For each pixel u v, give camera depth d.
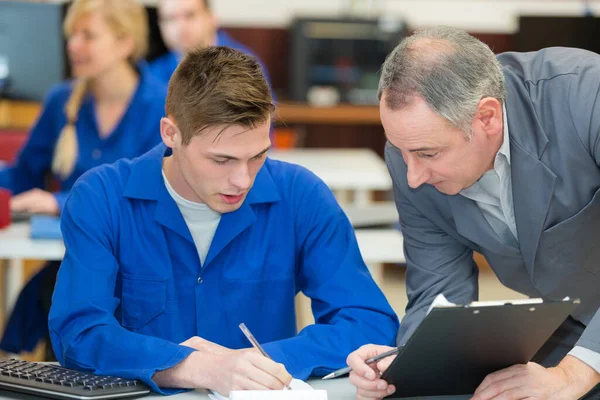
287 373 1.85
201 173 1.94
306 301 3.52
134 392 1.84
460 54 1.84
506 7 7.66
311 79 7.08
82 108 3.76
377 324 2.12
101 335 1.98
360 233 3.49
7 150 4.86
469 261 2.24
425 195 2.13
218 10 7.56
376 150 7.42
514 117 2.03
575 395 1.80
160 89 3.77
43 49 4.70
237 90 1.88
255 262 2.17
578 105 2.01
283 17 7.61
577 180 2.04
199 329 2.14
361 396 1.84
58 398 1.79
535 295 2.27
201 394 1.88
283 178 2.22
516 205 2.06
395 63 1.85
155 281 2.12
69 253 2.10
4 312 3.81
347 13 7.59
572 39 6.39
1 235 3.30
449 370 1.80
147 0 6.96
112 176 2.16
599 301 2.22
